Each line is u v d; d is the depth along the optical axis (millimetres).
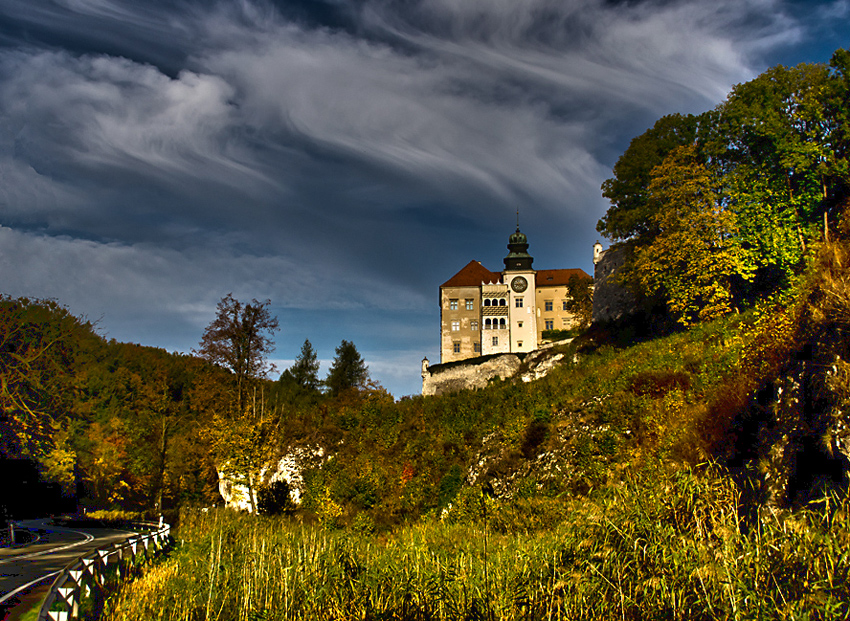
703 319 39219
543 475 26109
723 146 42375
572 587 10695
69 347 39438
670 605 8961
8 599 12266
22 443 33281
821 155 38219
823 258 14086
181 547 22328
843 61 39875
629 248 48500
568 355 56156
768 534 9312
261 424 34656
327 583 13781
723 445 15727
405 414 44812
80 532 26922
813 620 7770
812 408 12445
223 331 42375
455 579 12938
